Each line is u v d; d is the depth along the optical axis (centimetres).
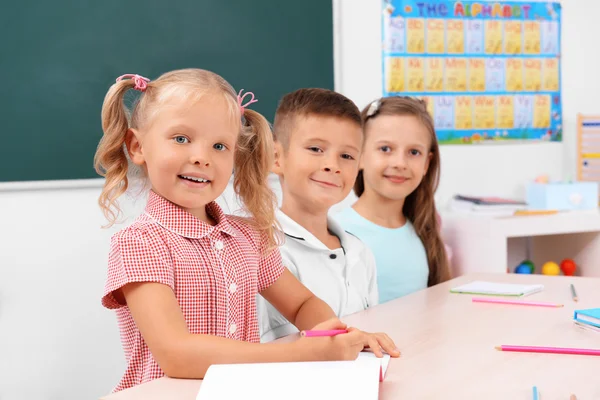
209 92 96
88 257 211
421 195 185
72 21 207
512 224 211
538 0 261
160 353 84
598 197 258
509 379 77
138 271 89
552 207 235
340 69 238
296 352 81
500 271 210
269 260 113
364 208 181
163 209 97
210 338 83
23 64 203
